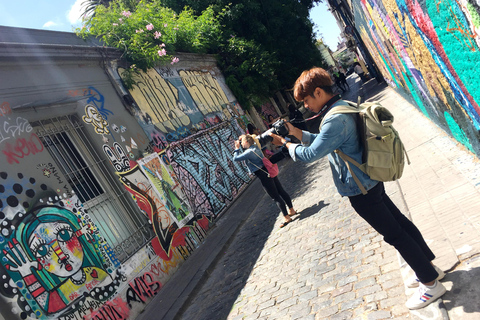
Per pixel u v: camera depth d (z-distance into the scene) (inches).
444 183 176.1
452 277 109.0
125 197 274.2
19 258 182.2
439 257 121.1
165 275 267.9
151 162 321.4
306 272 168.2
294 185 362.9
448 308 98.8
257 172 252.8
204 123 481.1
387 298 119.4
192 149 408.2
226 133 530.3
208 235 341.4
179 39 488.4
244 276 204.2
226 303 181.3
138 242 265.9
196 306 198.7
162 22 435.5
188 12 575.8
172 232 301.3
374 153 98.0
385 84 789.9
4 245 178.9
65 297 195.2
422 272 103.3
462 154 199.6
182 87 469.1
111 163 274.7
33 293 181.3
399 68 315.9
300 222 243.3
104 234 245.4
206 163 425.1
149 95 379.2
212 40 606.5
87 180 253.6
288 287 163.0
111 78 323.9
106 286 220.4
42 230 199.8
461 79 125.2
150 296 245.6
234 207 406.3
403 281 123.5
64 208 218.8
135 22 376.5
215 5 729.6
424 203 167.9
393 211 111.8
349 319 118.4
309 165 425.4
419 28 145.8
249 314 156.3
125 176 282.0
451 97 161.9
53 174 223.6
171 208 316.2
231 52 684.1
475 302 95.0
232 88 650.2
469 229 126.0
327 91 104.5
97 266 221.3
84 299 204.1
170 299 224.1
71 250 210.4
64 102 259.3
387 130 98.0
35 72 247.6
